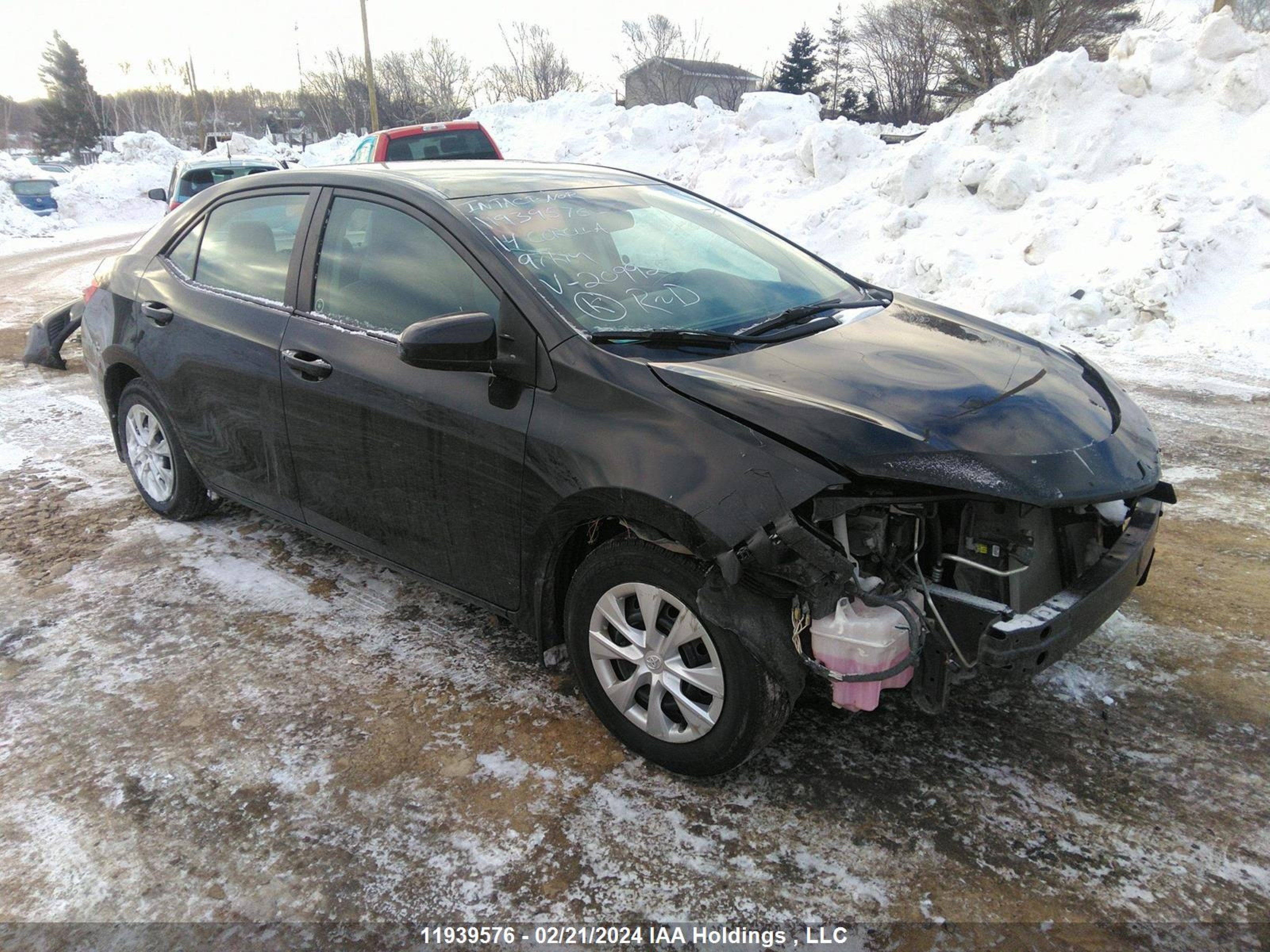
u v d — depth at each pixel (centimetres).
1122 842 239
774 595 238
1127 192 860
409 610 367
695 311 306
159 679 321
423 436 298
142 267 428
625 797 259
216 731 292
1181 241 764
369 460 320
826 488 228
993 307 791
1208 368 659
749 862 235
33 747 286
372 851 242
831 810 252
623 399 257
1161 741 277
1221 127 901
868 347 293
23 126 9500
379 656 334
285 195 367
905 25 3878
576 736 287
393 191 326
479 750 281
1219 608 351
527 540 281
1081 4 2578
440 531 308
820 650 233
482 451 283
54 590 387
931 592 242
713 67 5047
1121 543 270
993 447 239
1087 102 973
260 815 255
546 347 273
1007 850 237
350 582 392
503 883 231
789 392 252
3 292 1284
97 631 354
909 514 248
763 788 261
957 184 972
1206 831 242
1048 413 260
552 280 289
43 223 2606
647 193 384
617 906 223
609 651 271
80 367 790
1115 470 250
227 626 357
